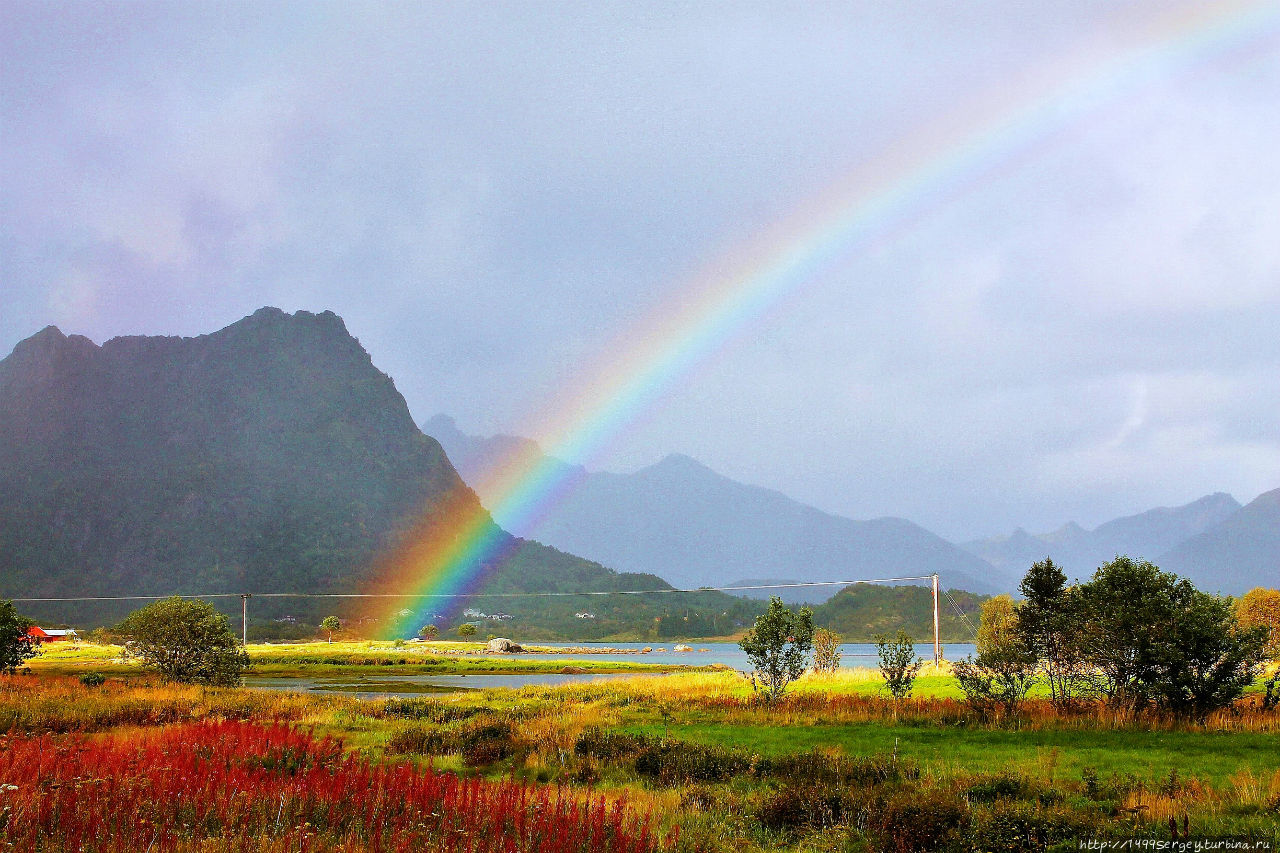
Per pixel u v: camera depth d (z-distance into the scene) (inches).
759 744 971.3
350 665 4028.1
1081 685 1146.7
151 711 1243.2
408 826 517.0
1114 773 701.9
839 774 728.3
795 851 552.1
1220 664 1040.8
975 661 1195.9
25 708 1191.6
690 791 697.0
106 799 538.9
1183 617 1054.4
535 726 1133.7
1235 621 1082.7
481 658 5216.5
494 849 478.3
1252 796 601.6
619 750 893.2
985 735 985.5
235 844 474.3
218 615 2145.7
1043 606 1161.4
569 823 520.7
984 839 537.6
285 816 529.7
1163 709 1043.9
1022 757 826.2
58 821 490.9
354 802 550.9
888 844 548.4
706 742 992.9
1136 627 1070.4
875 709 1205.1
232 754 733.9
